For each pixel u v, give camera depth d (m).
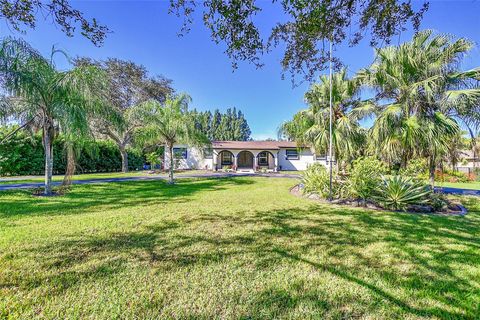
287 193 9.34
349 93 8.89
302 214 5.74
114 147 20.09
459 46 6.48
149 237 4.02
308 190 8.74
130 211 5.92
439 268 2.97
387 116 7.23
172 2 3.07
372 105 8.15
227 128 48.97
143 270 2.86
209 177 15.99
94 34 3.44
